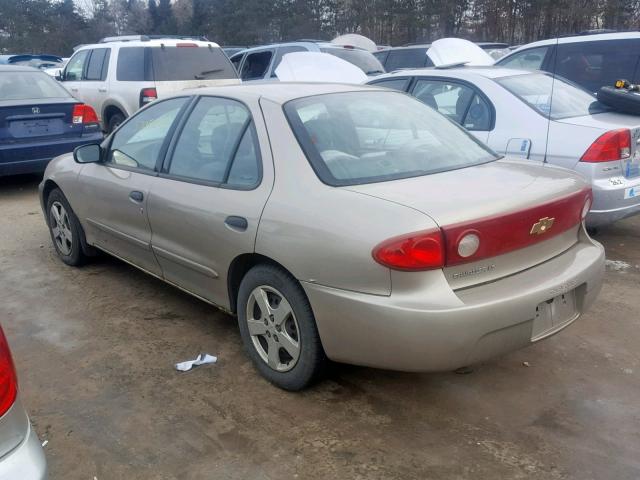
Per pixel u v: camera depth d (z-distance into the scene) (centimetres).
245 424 308
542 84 593
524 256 299
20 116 754
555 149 523
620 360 364
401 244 265
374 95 390
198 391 338
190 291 397
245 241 326
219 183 355
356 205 288
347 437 297
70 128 798
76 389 342
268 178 327
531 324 287
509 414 313
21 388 343
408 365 278
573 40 782
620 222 643
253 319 344
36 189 848
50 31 4891
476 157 365
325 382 344
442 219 270
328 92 373
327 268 288
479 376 348
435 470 273
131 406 325
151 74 970
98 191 461
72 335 407
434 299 267
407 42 3061
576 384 339
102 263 541
